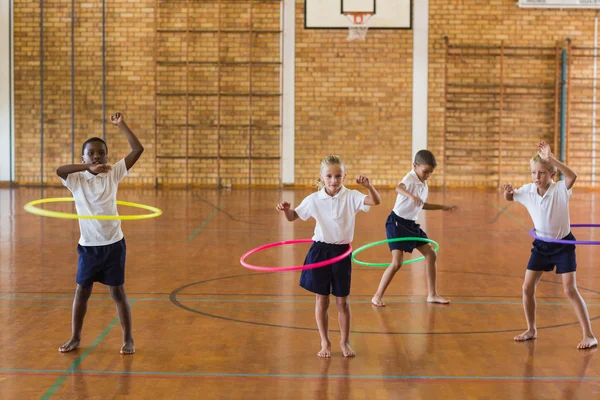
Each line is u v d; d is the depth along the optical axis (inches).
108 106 669.9
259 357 174.1
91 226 173.2
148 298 237.8
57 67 665.6
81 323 179.0
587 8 652.7
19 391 148.2
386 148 673.0
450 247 353.7
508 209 517.3
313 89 670.5
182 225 425.1
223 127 671.8
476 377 159.8
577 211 502.0
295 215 175.8
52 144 670.5
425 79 666.2
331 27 665.6
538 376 160.7
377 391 150.2
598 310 224.1
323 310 175.0
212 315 216.1
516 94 662.5
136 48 666.2
